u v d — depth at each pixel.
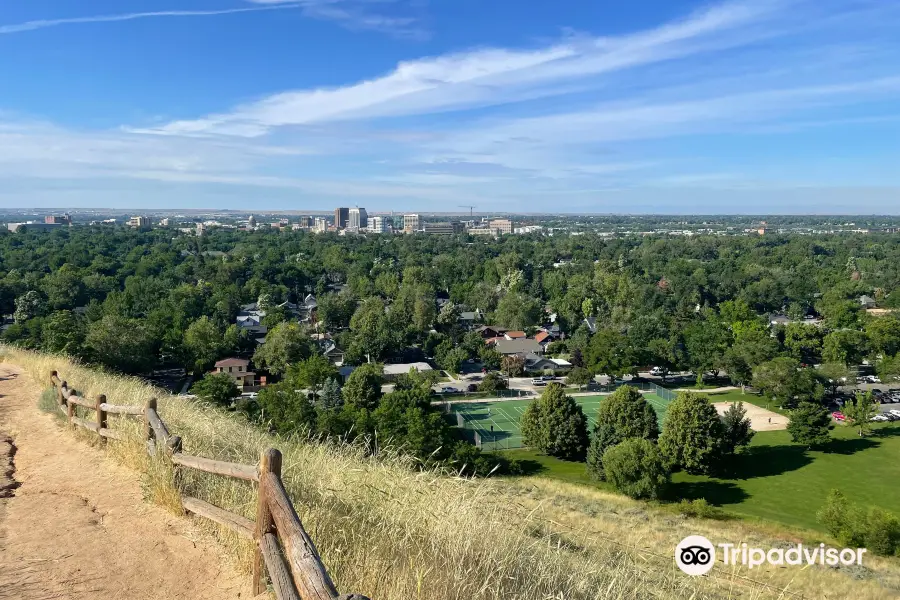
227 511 3.83
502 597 3.25
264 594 3.24
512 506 4.89
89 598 3.29
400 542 3.59
